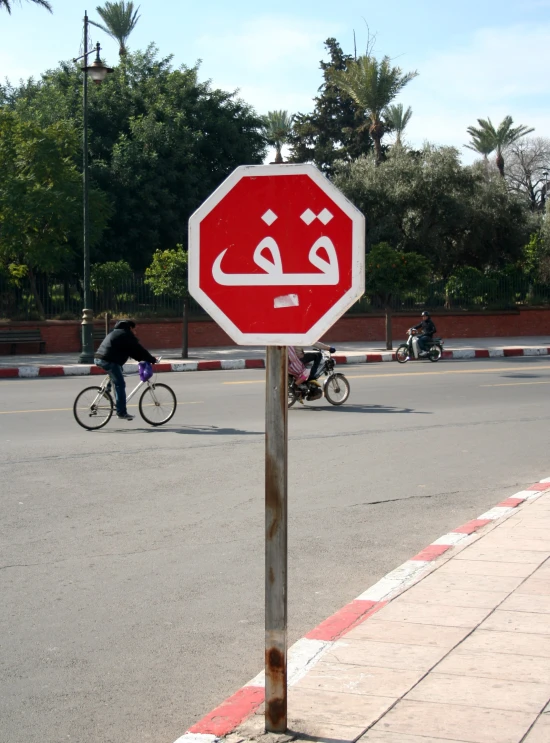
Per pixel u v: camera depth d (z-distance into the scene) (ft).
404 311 111.24
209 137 121.60
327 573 21.06
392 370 72.95
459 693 13.42
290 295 11.46
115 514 26.53
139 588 20.04
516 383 62.28
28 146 89.76
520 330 117.08
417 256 91.15
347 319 107.45
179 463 33.99
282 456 11.66
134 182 111.04
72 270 107.65
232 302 11.67
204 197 119.03
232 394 55.72
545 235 128.77
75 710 14.03
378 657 15.02
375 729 12.20
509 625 16.44
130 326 42.78
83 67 75.20
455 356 90.27
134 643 16.84
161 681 15.14
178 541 23.79
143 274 96.12
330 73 142.72
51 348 89.45
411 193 123.85
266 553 11.89
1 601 19.17
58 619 18.10
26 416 46.09
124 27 172.45
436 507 27.61
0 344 85.46
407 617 17.03
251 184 11.55
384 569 21.35
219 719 12.80
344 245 11.22
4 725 13.53
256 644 16.80
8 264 94.07
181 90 120.16
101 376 70.90
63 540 23.84
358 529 25.03
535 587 18.65
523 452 36.68
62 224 87.92
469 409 49.14
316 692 13.60
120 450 36.52
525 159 239.30
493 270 131.34
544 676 14.03
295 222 11.41
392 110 195.52
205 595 19.58
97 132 118.32
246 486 30.19
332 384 50.80
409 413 47.55
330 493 29.37
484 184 130.93
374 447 37.60
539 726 12.21
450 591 18.56
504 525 24.06
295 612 18.40
